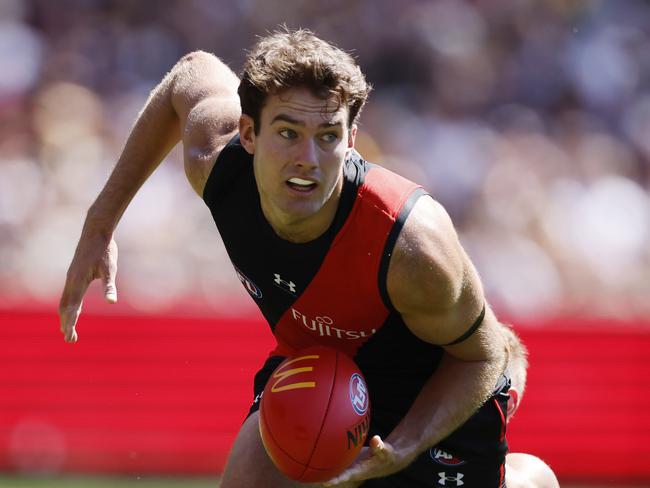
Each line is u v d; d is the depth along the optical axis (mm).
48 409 25984
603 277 39875
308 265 12289
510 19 50000
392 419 13828
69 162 39844
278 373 12398
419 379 13734
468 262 12328
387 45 48438
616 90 49250
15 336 26062
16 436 25859
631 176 46438
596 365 27406
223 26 48344
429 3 49688
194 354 26469
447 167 43188
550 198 42625
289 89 11367
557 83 48719
